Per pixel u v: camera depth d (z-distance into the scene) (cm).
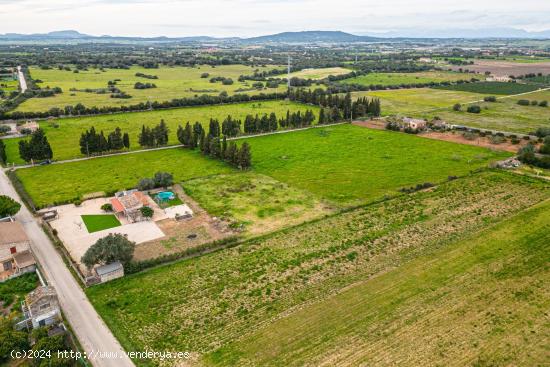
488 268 6034
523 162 10738
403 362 4328
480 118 16500
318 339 4681
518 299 5322
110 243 5966
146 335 4781
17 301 5325
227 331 4844
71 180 9694
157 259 6225
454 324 4884
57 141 12875
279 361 4369
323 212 8069
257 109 18312
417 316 5034
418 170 10412
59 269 6081
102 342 4650
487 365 4278
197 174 10188
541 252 6431
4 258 6062
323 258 6419
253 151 12162
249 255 6525
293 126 15312
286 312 5166
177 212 8019
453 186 9281
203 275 5981
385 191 9088
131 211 7681
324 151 12169
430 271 5994
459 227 7350
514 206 8156
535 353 4431
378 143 13025
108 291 5588
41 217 7738
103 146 11612
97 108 16762
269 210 8150
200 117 16512
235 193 8994
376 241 6912
